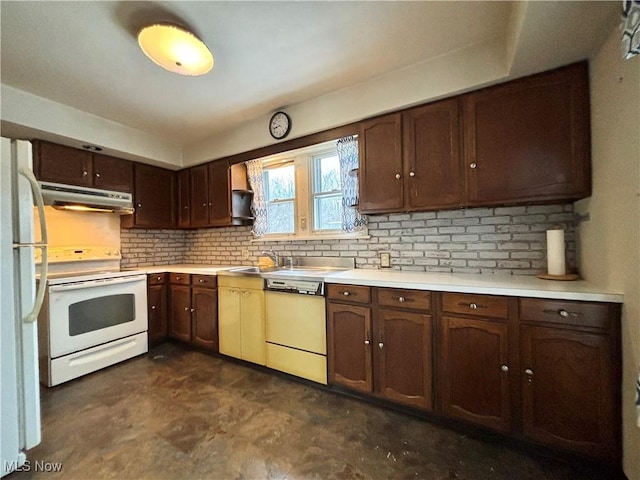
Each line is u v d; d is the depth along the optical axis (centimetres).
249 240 349
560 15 125
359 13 154
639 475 119
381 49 186
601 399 135
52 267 285
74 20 154
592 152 156
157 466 145
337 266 281
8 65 195
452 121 195
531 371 150
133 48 179
